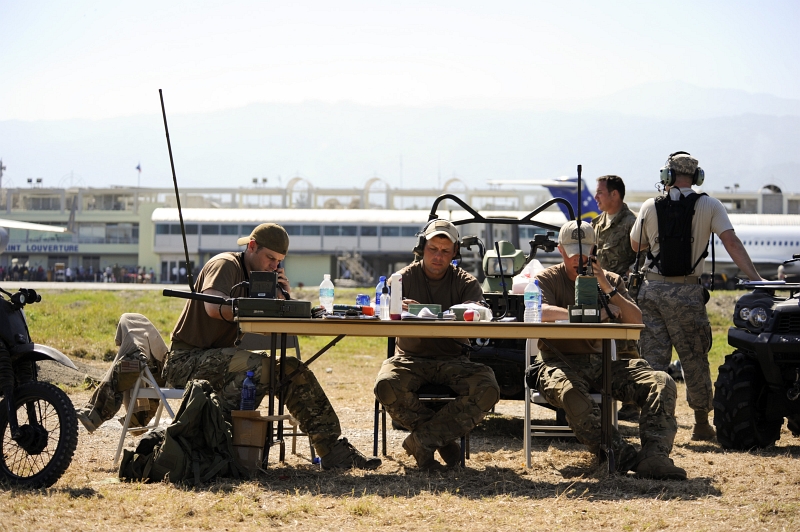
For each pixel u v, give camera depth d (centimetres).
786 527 423
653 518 443
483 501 482
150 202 9494
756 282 690
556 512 456
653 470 537
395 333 531
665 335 745
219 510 449
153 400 638
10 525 409
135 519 430
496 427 810
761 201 9888
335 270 7538
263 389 564
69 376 1070
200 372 568
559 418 788
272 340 556
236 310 541
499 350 745
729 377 677
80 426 736
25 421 687
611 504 475
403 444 586
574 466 584
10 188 9594
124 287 4909
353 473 556
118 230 9238
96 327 1803
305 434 599
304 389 577
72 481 520
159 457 516
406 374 577
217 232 7412
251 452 539
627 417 869
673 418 559
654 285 741
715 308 2788
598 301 548
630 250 860
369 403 971
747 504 475
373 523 432
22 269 8100
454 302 623
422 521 438
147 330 590
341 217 7481
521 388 749
